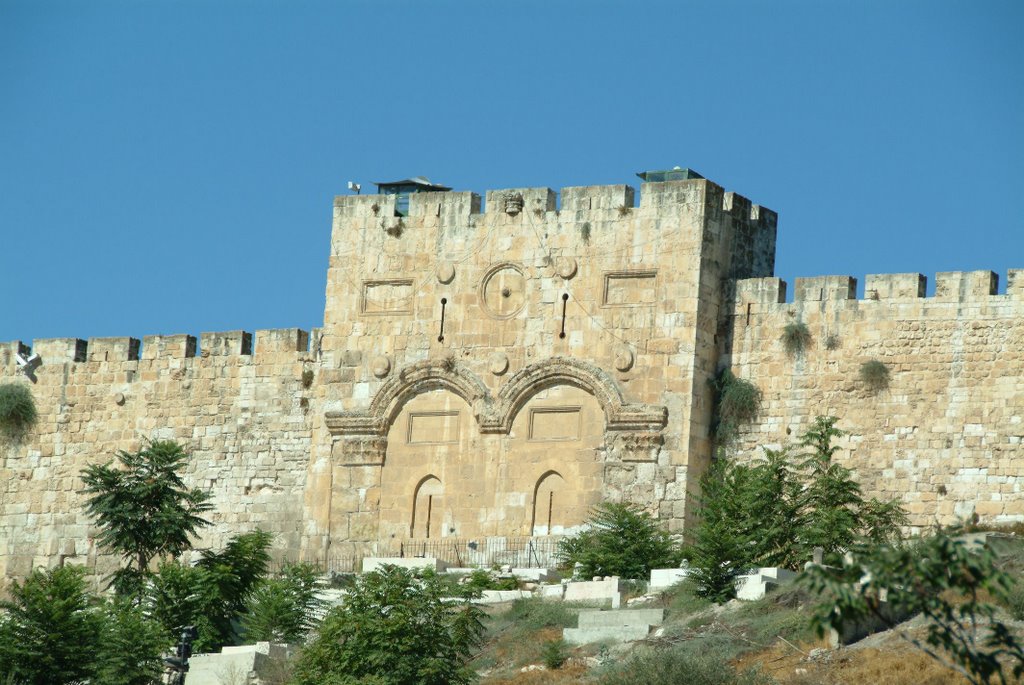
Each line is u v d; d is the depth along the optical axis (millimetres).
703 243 160875
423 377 166875
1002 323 151625
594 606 139125
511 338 164875
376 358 169125
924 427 152750
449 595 131625
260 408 178750
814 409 156875
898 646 119438
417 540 164875
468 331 166500
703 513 146000
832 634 121875
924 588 92125
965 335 152750
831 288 158250
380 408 168000
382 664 124062
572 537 157375
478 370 165500
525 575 151875
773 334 159500
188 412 181625
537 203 166125
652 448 158875
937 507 151000
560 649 131750
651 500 158250
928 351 153750
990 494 149625
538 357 163625
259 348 179750
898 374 154375
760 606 129500
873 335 155875
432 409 166875
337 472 168875
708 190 161750
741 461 158500
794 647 122562
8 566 186250
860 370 155625
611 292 162750
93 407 185875
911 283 155500
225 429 179750
